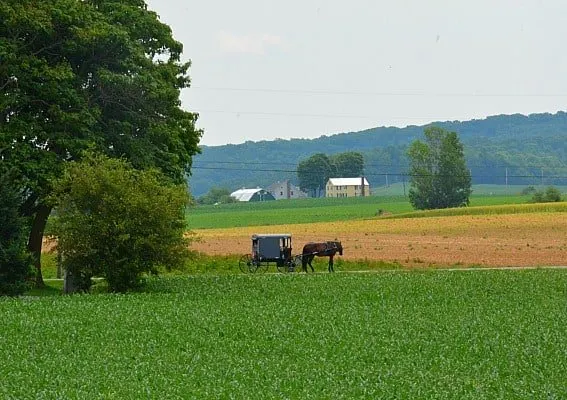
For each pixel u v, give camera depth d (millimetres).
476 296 171375
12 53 191125
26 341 121812
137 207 180750
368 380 96750
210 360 108688
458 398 89000
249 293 175750
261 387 93875
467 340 121625
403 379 96938
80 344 120125
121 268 181875
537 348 115125
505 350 113875
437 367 104438
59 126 197750
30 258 179000
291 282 193500
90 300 162000
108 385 95000
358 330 130125
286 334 127000
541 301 163750
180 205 185625
